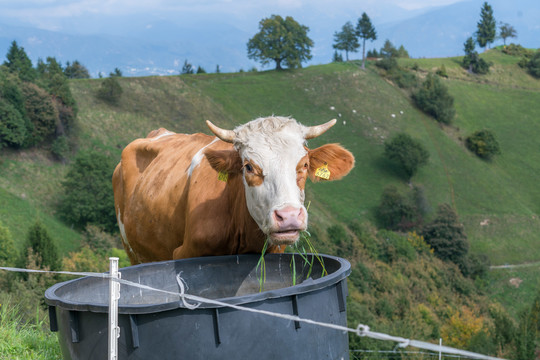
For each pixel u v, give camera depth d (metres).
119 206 6.77
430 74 128.00
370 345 31.48
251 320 2.42
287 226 3.54
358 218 82.12
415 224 82.38
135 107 97.44
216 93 112.81
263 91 118.44
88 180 68.88
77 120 86.38
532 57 153.25
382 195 83.69
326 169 4.32
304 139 4.12
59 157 78.25
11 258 49.16
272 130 3.98
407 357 27.58
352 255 65.00
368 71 132.75
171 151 5.95
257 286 3.83
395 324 45.84
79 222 69.00
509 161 107.75
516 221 88.88
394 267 67.19
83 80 100.50
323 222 74.56
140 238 5.93
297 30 135.62
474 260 76.94
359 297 50.62
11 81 79.75
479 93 134.00
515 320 65.19
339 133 105.69
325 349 2.70
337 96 119.62
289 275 3.79
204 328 2.37
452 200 92.25
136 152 6.58
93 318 2.54
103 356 2.51
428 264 72.06
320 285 2.63
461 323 52.25
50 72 97.25
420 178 95.81
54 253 40.34
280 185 3.72
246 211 4.20
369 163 97.06
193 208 4.70
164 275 3.60
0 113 73.75
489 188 97.12
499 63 153.00
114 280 2.42
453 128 116.12
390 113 115.75
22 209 64.56
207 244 4.55
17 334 4.83
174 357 2.37
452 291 69.31
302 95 119.50
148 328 2.39
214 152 4.19
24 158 75.50
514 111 126.88
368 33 150.88
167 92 105.44
